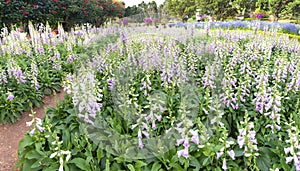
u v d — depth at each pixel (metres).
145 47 5.12
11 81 7.25
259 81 5.11
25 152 4.48
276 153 4.16
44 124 4.77
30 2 14.99
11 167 5.03
